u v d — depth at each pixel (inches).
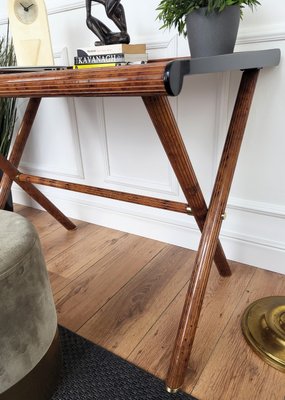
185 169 27.0
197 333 30.6
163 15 28.4
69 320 33.2
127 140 45.6
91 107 46.6
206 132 38.5
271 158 35.5
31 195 47.0
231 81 34.9
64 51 45.2
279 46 31.3
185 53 36.6
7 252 20.6
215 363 27.4
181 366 25.0
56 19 44.3
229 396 24.5
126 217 51.0
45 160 57.0
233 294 35.9
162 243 48.3
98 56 31.4
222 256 36.9
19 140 44.2
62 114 50.3
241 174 37.9
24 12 37.9
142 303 35.3
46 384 24.3
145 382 25.8
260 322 30.5
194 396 24.6
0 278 19.0
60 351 26.9
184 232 45.8
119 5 32.4
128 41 33.4
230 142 28.6
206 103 37.2
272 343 28.1
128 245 48.0
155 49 38.5
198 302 25.7
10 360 20.7
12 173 42.5
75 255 45.6
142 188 47.0
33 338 22.1
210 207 27.9
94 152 49.9
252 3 27.8
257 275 39.3
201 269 26.3
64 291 37.9
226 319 32.2
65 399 24.6
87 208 55.1
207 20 25.3
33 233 23.5
